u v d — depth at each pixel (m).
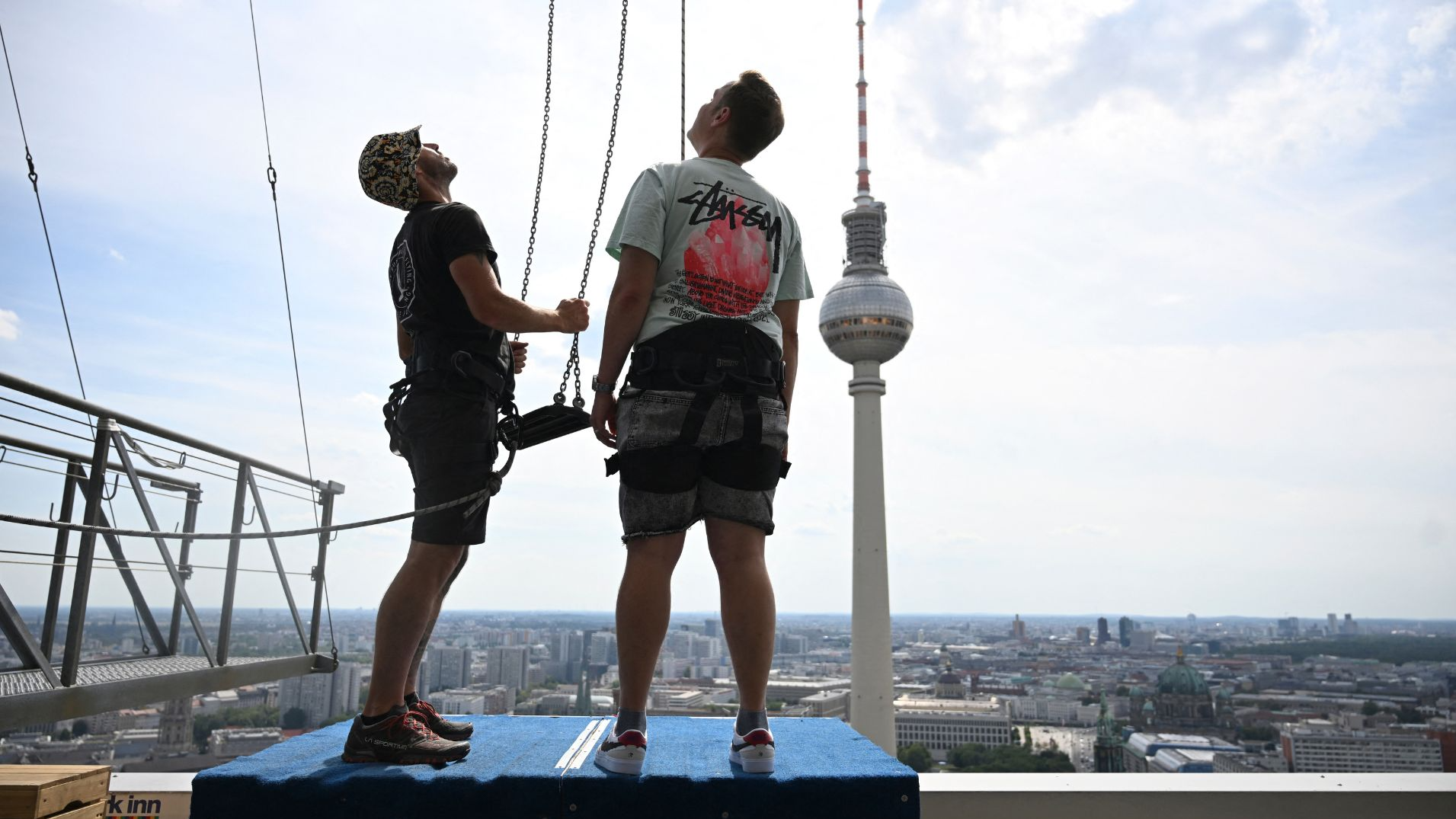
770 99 2.61
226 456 4.19
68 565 3.25
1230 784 3.14
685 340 2.24
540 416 2.62
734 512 2.24
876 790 1.99
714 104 2.65
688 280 2.29
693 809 1.96
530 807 1.95
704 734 2.73
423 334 2.48
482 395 2.47
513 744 2.49
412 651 2.34
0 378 2.73
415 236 2.51
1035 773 3.21
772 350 2.36
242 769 2.05
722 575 2.24
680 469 2.17
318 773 2.01
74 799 2.02
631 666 2.10
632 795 1.96
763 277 2.38
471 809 1.94
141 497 3.96
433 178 2.73
